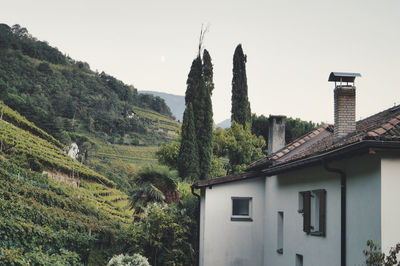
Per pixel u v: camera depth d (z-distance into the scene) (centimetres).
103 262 1678
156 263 1648
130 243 1661
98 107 10594
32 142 3825
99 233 1797
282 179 1446
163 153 3609
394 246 823
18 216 1424
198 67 3772
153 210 1709
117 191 4788
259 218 1633
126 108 11469
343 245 992
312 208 1224
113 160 7794
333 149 930
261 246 1625
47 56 12538
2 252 1031
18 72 9950
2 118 4044
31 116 6275
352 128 1136
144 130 10694
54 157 3916
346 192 998
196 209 1828
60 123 7688
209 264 1586
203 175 3444
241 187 1634
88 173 4303
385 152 843
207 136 3494
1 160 2389
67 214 1850
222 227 1608
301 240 1268
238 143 3759
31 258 1112
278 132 1716
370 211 879
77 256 1416
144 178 2039
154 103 13938
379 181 843
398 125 868
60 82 10806
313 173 1195
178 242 1634
